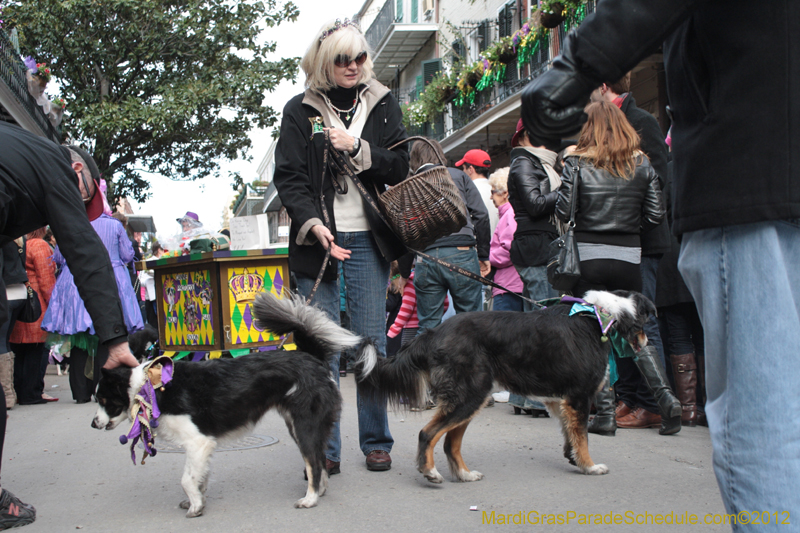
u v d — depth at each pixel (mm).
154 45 20375
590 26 1493
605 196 4406
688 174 1642
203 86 20109
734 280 1578
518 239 5465
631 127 4473
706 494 3275
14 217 2840
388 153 3812
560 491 3381
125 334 3123
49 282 7535
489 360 3631
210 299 6039
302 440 3281
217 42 20797
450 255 5816
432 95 18547
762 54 1491
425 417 5449
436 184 3619
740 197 1524
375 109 3941
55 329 6652
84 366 6938
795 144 1484
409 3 25844
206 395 3199
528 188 5195
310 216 3676
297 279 3889
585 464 3691
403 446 4469
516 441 4574
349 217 3854
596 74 1488
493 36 17812
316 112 3850
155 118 19406
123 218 10016
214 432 3225
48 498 3471
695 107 1630
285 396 3336
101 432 5172
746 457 1561
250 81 20438
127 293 6852
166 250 8547
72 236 2930
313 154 3762
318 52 3766
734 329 1583
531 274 5391
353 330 3977
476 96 16141
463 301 5906
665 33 1471
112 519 3121
